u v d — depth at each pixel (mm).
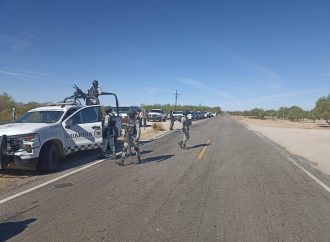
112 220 5895
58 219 5941
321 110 54156
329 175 10180
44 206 6688
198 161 12359
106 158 12875
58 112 11547
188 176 9641
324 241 5078
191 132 28562
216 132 28828
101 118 13047
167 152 14836
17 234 5281
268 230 5484
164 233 5324
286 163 12297
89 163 11742
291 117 86000
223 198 7340
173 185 8500
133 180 9047
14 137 9461
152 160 12531
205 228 5543
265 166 11531
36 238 5125
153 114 47375
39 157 9914
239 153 14805
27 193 7660
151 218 6004
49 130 10273
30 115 11656
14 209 6500
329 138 24500
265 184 8758
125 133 11539
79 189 8039
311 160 13266
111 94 16609
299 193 7871
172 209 6527
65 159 12570
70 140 11375
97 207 6629
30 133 9547
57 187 8242
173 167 11062
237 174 10039
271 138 23828
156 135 24688
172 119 31203
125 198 7273
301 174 10219
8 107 37500
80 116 12109
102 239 5086
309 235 5297
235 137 23641
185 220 5914
